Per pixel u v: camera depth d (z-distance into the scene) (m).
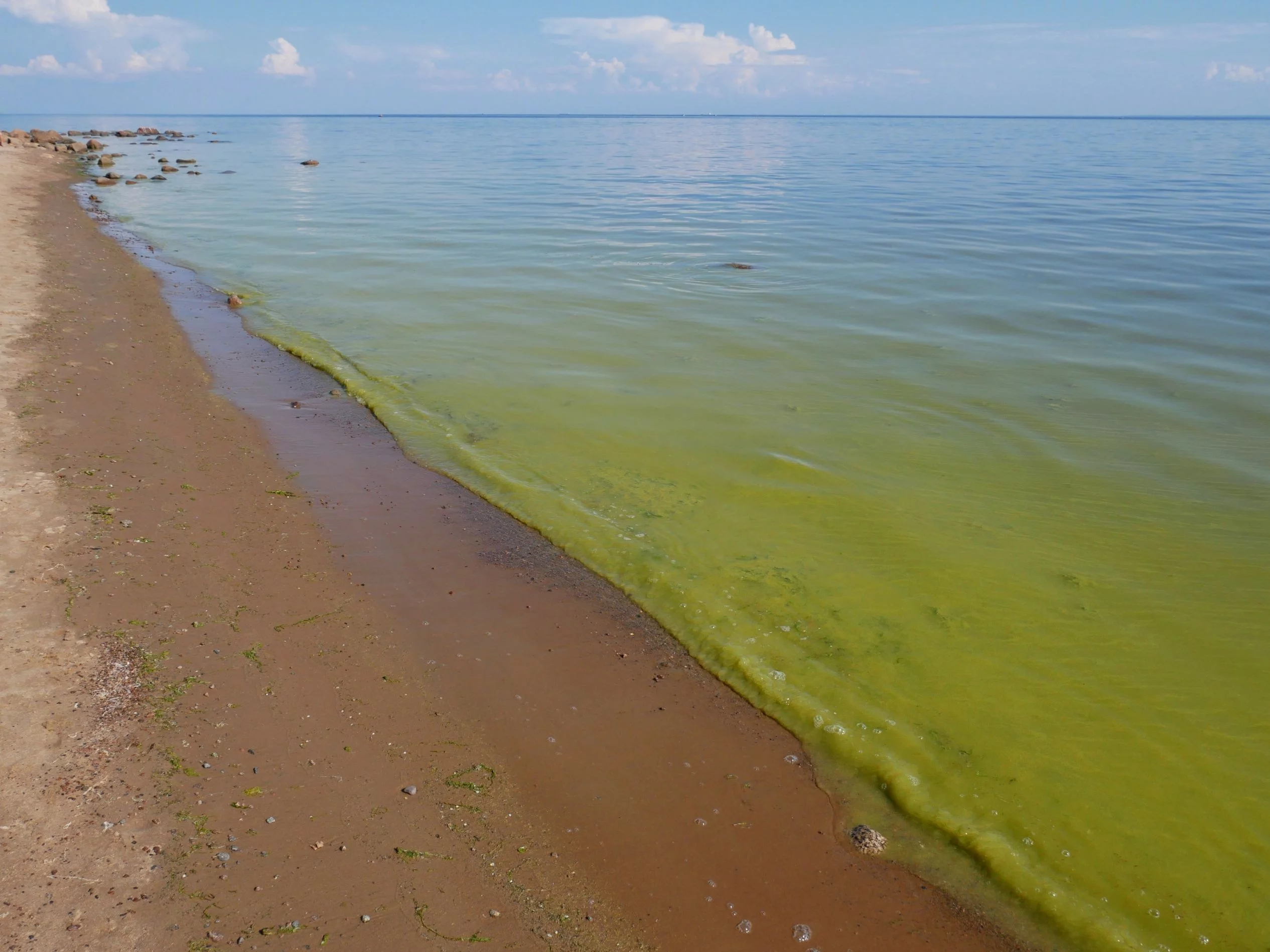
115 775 4.80
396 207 30.48
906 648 6.54
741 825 4.95
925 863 4.77
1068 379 12.22
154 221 25.88
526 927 4.19
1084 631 6.72
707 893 4.49
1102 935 4.38
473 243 22.70
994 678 6.21
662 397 11.42
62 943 3.83
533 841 4.73
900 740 5.64
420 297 16.56
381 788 4.98
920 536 8.06
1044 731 5.71
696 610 6.96
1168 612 6.95
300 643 6.24
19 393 10.16
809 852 4.80
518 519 8.34
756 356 13.17
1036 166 53.12
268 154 62.16
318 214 28.31
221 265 19.38
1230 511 8.52
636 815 4.97
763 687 6.10
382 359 12.81
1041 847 4.88
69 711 5.22
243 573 7.05
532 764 5.30
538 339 13.91
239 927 4.01
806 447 9.91
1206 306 16.42
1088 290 17.70
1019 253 21.95
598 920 4.28
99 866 4.23
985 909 4.52
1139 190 38.09
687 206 31.75
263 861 4.38
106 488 8.09
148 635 6.04
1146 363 12.95
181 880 4.21
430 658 6.24
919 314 15.72
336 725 5.45
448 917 4.19
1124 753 5.54
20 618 6.01
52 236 20.77
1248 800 5.17
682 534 8.09
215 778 4.88
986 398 11.48
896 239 23.98
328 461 9.43
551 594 7.14
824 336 14.30
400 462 9.49
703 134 116.62
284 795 4.82
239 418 10.46
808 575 7.45
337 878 4.34
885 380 12.15
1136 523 8.31
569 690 6.00
